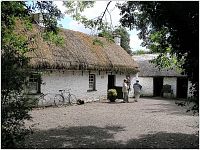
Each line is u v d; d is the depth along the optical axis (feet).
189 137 35.32
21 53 31.40
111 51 92.94
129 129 40.24
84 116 51.72
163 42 29.55
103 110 60.90
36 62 58.70
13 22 37.29
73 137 34.47
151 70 106.01
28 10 37.88
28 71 26.71
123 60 94.94
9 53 25.95
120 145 30.91
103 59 83.76
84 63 72.84
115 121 46.88
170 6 25.07
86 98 77.05
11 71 25.14
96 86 81.25
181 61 29.32
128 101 80.74
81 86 75.20
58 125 42.29
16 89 25.23
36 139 32.76
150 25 27.76
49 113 54.54
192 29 25.82
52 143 31.14
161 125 43.86
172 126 43.09
